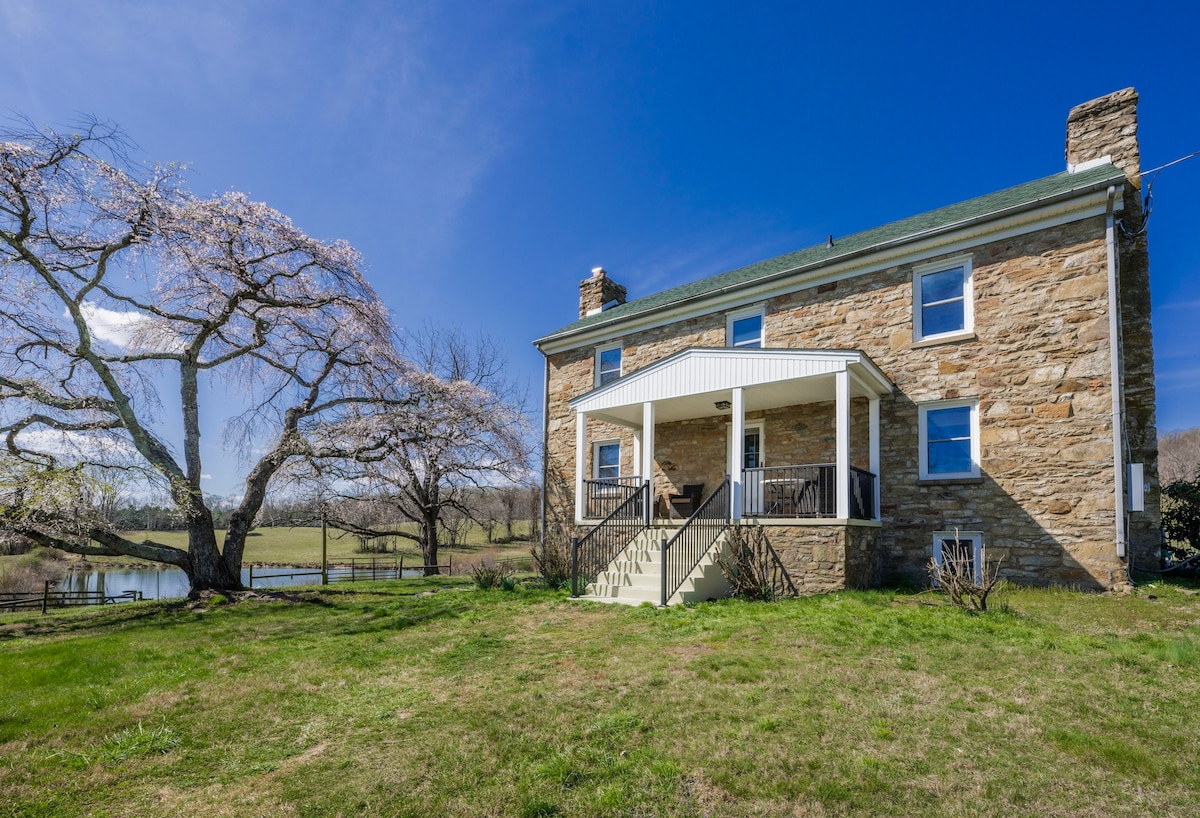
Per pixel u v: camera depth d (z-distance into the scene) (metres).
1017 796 2.92
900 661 5.05
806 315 11.75
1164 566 9.06
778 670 4.91
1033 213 9.31
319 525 20.67
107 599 16.11
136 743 4.02
